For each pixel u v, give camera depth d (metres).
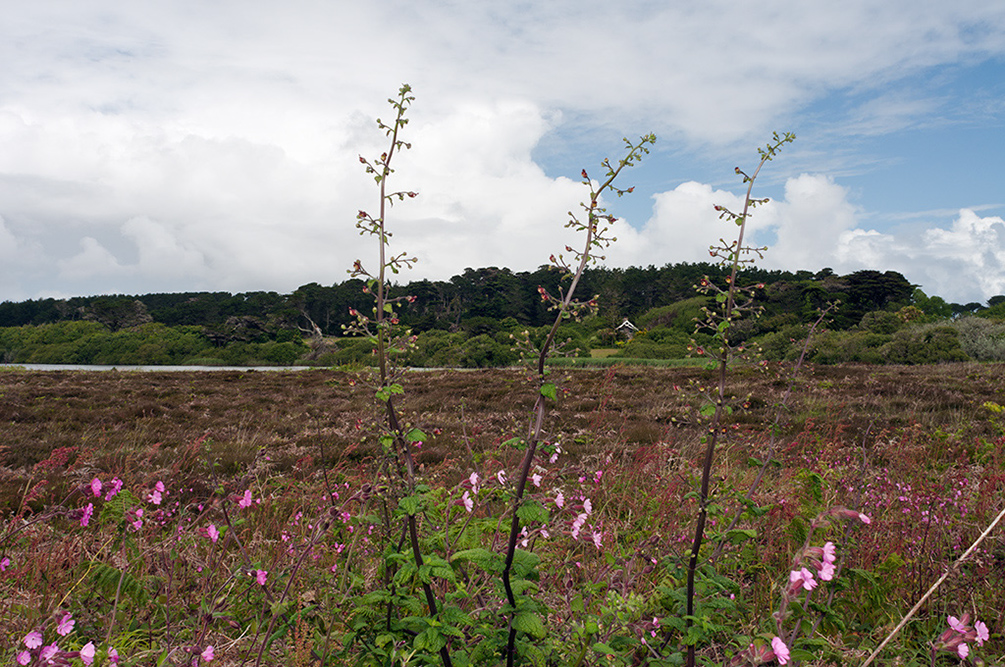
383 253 2.33
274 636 2.63
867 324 56.81
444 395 20.28
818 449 6.35
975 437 9.36
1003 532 4.02
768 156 2.51
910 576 3.50
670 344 63.97
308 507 4.62
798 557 1.85
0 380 29.02
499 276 115.06
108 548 3.62
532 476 2.48
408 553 2.37
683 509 4.66
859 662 2.77
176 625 2.78
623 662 2.47
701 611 2.41
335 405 18.73
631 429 11.04
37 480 6.79
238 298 128.00
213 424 14.80
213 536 2.83
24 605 3.08
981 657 2.87
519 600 2.19
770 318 45.34
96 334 108.62
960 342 40.75
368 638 2.50
